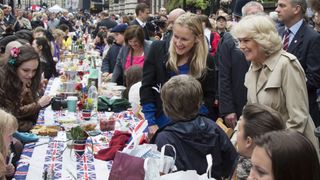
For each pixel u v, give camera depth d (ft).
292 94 12.03
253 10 17.72
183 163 10.28
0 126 10.37
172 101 10.57
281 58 12.23
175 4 77.71
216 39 26.11
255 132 9.30
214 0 55.77
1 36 42.60
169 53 14.08
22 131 15.35
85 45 52.34
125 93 19.97
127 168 9.56
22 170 11.63
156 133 11.05
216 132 10.73
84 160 12.51
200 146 10.39
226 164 10.99
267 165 5.97
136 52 23.66
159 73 14.28
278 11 16.46
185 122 10.55
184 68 14.07
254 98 12.60
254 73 12.76
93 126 15.43
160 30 38.40
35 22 72.02
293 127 12.01
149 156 10.08
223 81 16.65
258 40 12.06
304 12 16.30
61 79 25.85
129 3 145.48
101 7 177.37
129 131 13.75
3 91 15.29
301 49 15.84
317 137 12.14
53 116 17.49
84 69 29.53
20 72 15.56
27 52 15.70
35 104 16.19
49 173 10.71
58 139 14.34
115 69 25.05
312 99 15.55
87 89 20.08
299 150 5.91
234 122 16.47
